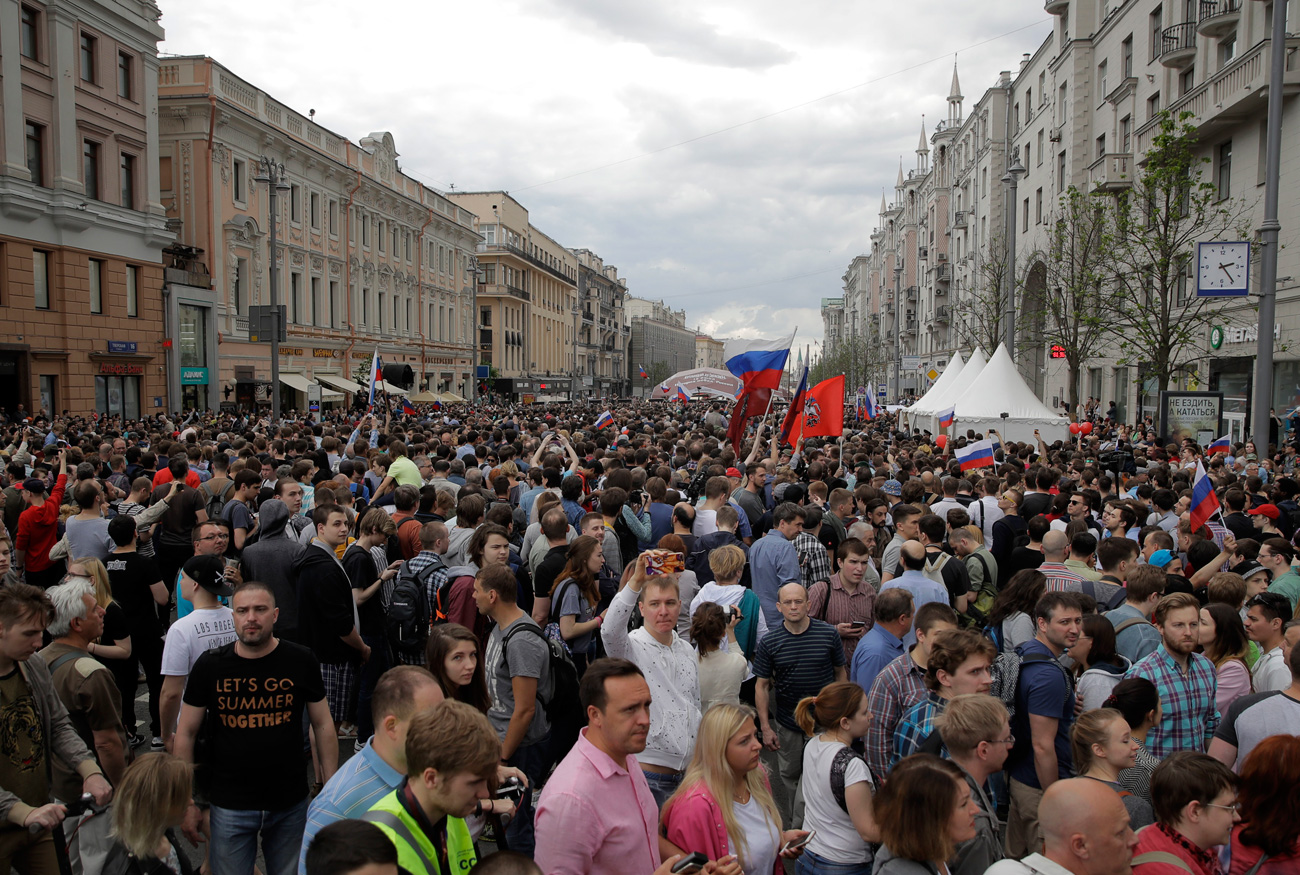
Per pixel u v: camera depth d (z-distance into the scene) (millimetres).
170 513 9000
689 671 4762
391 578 6742
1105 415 36844
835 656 5570
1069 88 39438
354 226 49000
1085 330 33812
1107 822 3045
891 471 13477
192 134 35125
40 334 28031
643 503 8641
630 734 3381
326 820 3352
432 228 61969
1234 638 5195
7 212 26625
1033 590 5512
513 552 7723
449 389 65375
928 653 4535
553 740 5141
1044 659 4664
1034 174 45438
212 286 35562
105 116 30453
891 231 104250
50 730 4176
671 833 3576
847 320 169000
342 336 47125
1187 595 4801
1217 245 15688
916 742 4250
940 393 27359
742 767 3629
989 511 9570
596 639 6422
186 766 3441
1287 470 15461
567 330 105938
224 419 26094
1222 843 3465
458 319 67688
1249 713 4312
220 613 5129
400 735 3471
